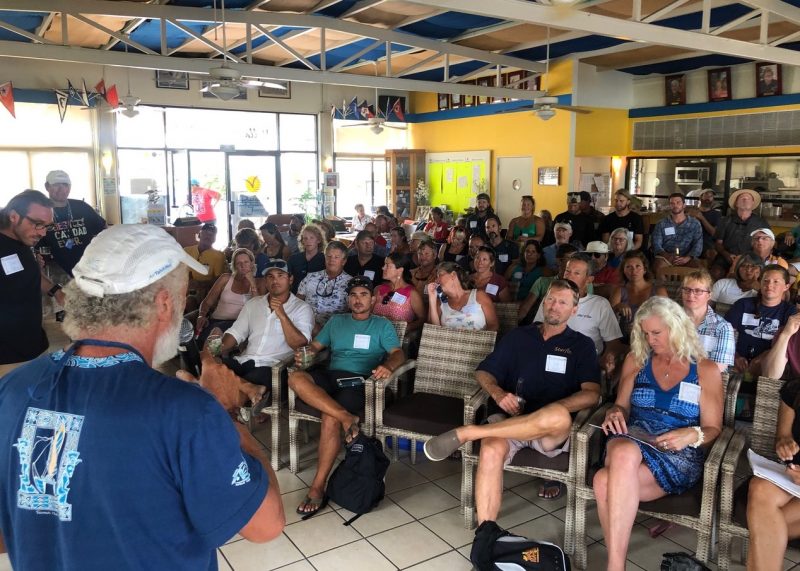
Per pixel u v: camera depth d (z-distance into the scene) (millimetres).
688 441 2541
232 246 6492
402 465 3650
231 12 6430
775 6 5598
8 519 1090
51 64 10023
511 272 5477
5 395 1091
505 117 11227
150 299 1104
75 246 4664
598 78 10148
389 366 3461
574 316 3801
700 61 9414
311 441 3938
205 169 11898
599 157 10500
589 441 2707
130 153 11070
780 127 9031
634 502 2439
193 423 1036
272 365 3689
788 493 2281
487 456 2770
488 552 2508
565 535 2736
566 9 4523
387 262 4254
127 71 10789
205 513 1062
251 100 12016
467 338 3582
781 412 2547
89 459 1011
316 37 8672
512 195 11320
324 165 12953
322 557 2740
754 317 3641
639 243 6906
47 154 10250
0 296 3301
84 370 1064
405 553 2768
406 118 13328
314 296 4523
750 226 5898
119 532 1021
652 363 2820
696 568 2357
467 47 8695
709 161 9867
